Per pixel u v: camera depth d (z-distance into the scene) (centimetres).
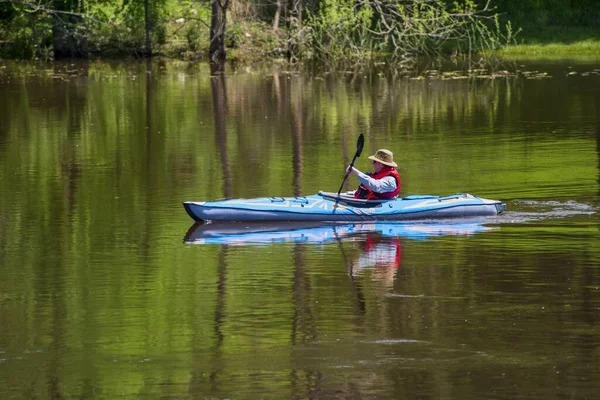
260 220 3045
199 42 8719
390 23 8106
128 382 1847
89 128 5047
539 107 5509
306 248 2755
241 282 2445
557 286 2369
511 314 2175
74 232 2967
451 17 7938
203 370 1895
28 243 2852
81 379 1859
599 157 4022
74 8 8369
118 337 2075
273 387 1816
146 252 2733
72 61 8488
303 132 4819
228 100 6025
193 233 2930
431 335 2056
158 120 5269
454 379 1836
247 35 8419
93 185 3638
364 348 1992
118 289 2405
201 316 2194
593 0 8762
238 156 4203
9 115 5559
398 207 3078
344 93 6325
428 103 5803
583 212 3120
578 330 2069
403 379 1841
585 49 8269
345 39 7638
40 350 2009
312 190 3528
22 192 3534
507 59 8025
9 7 8438
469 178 3688
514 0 8788
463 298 2291
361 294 2334
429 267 2550
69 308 2266
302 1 8012
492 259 2608
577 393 1772
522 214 3111
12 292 2394
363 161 4091
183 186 3603
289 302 2284
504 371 1867
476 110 5475
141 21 8656
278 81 7019
